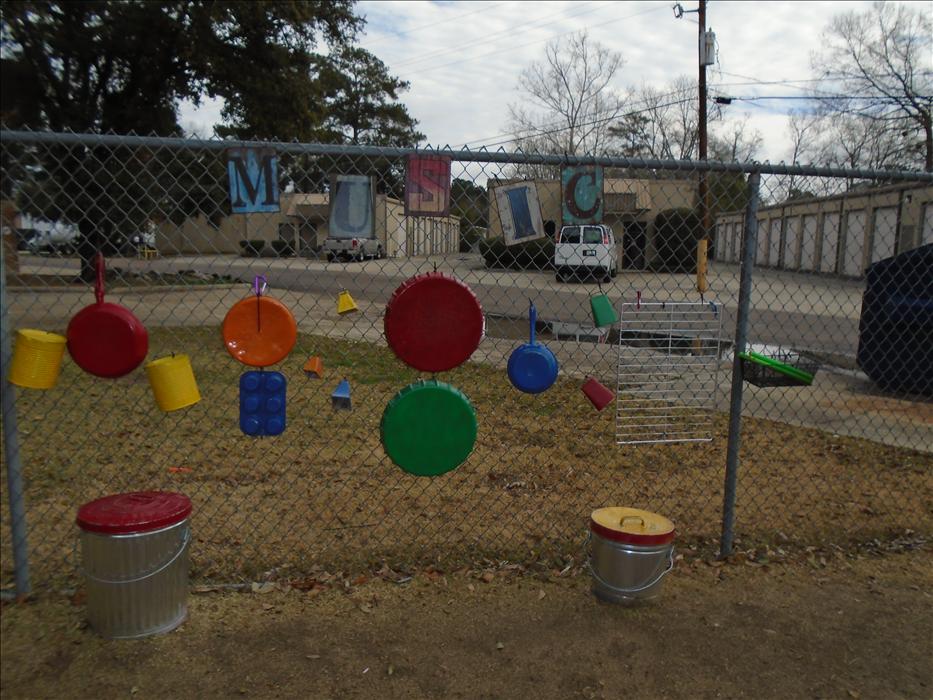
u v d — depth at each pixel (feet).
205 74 56.44
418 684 8.16
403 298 9.52
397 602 9.92
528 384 10.48
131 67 57.52
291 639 8.91
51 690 7.77
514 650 8.87
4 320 9.09
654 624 9.56
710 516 13.33
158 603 8.74
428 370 9.79
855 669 8.72
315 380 23.99
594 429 18.72
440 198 9.72
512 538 12.12
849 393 24.54
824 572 11.28
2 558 10.66
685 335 21.25
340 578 10.50
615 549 9.83
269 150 9.21
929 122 99.55
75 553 10.83
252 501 13.43
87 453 15.72
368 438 17.67
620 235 20.58
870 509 13.96
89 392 21.40
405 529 12.38
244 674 8.18
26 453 15.46
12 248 27.96
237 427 18.19
